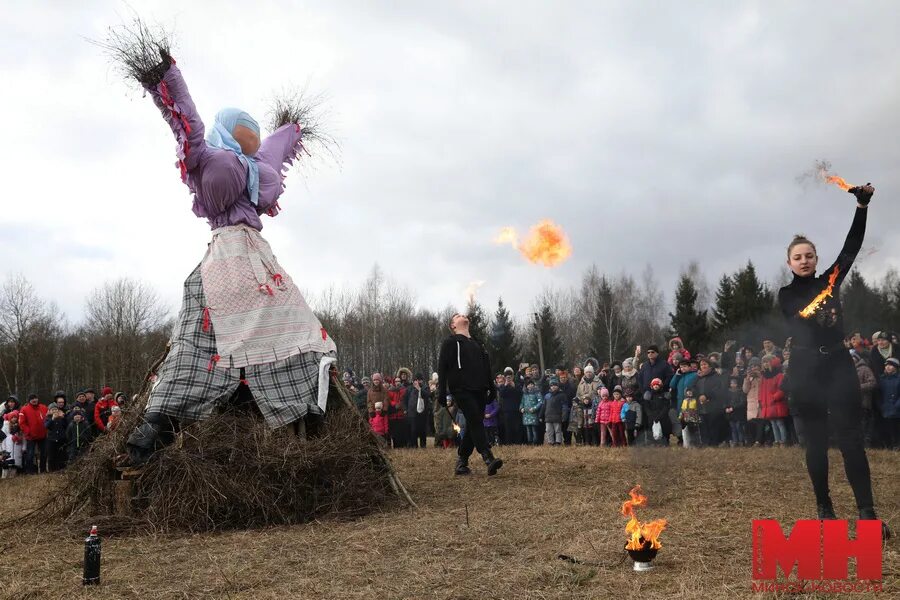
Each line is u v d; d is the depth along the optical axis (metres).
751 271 38.56
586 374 15.52
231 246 6.81
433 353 62.00
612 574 3.97
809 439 5.07
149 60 6.25
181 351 6.49
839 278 5.01
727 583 3.71
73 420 15.32
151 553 4.96
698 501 6.19
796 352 5.06
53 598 3.96
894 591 3.50
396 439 17.00
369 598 3.72
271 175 7.23
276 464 6.06
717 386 12.75
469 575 4.06
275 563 4.52
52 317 56.56
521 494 6.95
